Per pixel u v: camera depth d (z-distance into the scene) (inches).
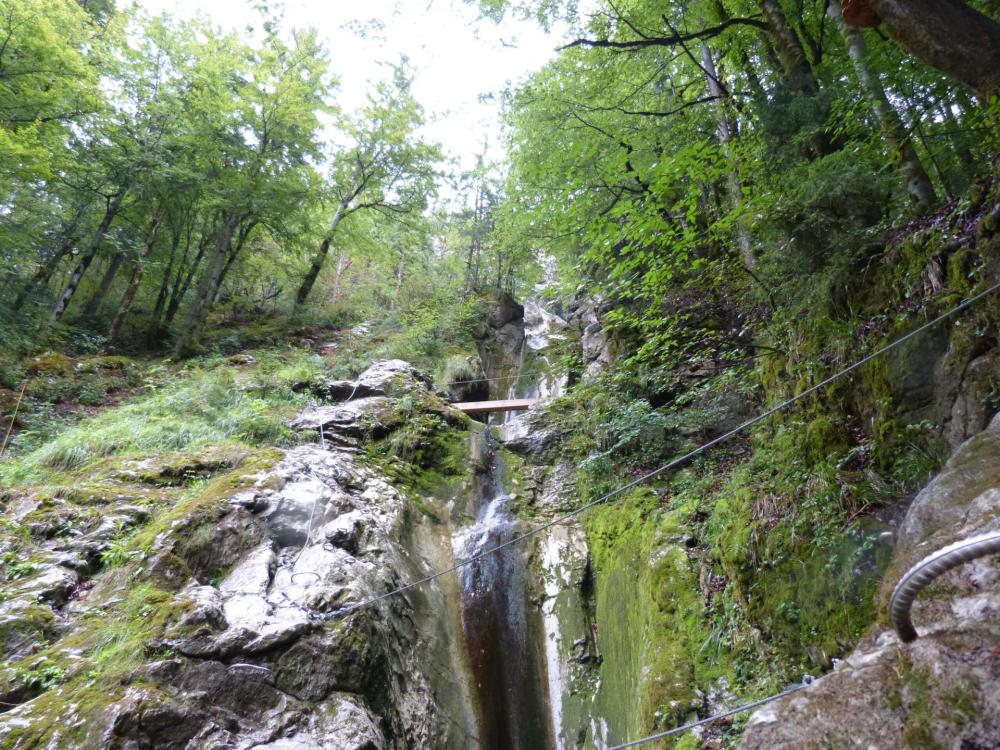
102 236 538.3
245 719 149.7
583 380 426.6
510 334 761.6
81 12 505.7
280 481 249.4
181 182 564.4
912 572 51.3
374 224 824.3
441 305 702.5
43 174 411.8
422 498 331.9
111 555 189.8
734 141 220.7
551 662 261.0
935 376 140.2
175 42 566.3
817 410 183.2
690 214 233.5
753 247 222.4
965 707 48.3
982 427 123.0
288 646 169.8
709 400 301.6
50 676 142.9
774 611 154.7
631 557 247.3
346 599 195.6
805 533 154.7
